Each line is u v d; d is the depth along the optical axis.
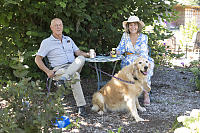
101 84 4.34
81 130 3.06
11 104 2.27
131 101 3.59
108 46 5.68
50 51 3.87
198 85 4.96
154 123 3.29
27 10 4.21
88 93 4.84
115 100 3.79
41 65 3.73
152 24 5.48
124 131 3.05
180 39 10.39
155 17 5.39
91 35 5.00
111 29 4.95
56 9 4.21
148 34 5.52
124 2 4.98
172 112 3.73
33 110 2.27
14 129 2.01
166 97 4.52
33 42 4.55
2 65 4.73
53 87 4.98
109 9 4.96
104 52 5.59
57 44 3.88
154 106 4.06
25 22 4.75
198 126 2.37
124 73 3.68
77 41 4.93
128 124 3.30
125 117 3.61
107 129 3.12
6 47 4.68
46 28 4.89
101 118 3.53
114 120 3.46
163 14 5.38
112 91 3.77
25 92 2.36
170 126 3.16
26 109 2.25
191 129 2.40
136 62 3.61
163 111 3.81
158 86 5.31
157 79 5.93
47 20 4.61
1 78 4.46
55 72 3.81
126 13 5.23
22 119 2.20
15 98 2.27
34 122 2.04
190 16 14.47
